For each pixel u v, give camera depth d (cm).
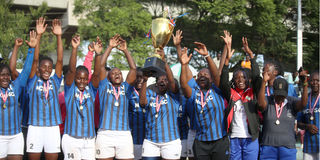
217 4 2156
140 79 641
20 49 2066
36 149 564
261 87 564
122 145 583
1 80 556
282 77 661
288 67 2650
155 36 575
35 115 570
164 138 568
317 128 614
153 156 574
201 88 588
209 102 566
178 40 580
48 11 2894
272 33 2278
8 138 560
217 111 566
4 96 559
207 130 563
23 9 2820
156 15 2525
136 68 641
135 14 2169
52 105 582
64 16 2938
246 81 579
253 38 2386
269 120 593
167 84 582
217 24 2281
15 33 2114
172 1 2375
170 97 591
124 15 2108
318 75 623
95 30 2153
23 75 583
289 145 583
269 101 604
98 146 582
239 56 2245
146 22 2156
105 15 2159
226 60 574
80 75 577
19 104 602
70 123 575
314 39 2591
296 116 615
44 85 581
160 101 579
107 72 680
